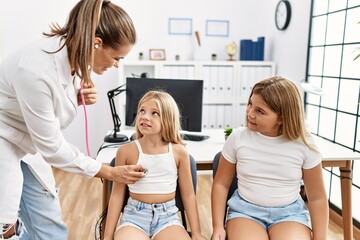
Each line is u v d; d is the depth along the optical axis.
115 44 1.17
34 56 1.13
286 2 3.48
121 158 1.53
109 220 1.49
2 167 1.23
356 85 2.59
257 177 1.46
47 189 1.62
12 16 3.38
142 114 1.51
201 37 3.88
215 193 1.55
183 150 1.55
